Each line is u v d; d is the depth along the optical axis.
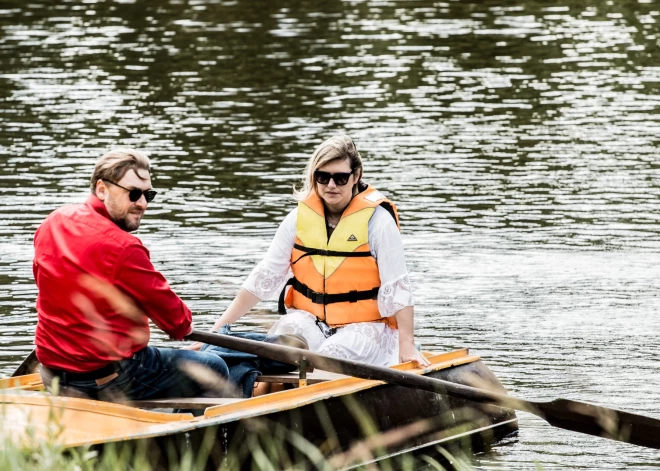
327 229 20.39
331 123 44.88
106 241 16.44
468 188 36.09
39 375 18.45
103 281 16.41
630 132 43.75
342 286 20.11
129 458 15.27
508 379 22.02
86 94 49.47
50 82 51.59
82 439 15.20
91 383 16.97
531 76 53.75
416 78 53.22
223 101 48.56
